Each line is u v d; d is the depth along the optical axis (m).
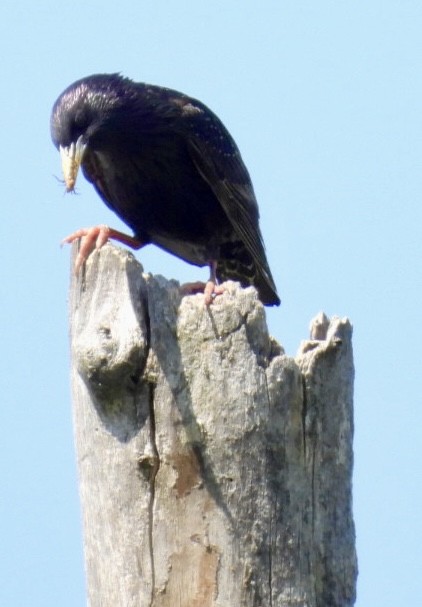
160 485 9.34
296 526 9.39
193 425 9.33
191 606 9.15
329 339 9.72
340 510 9.69
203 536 9.22
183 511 9.27
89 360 9.42
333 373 9.68
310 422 9.56
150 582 9.20
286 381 9.45
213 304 9.54
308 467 9.53
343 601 9.59
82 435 9.73
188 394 9.39
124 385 9.45
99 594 9.47
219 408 9.34
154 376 9.42
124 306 9.63
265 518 9.27
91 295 9.86
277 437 9.40
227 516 9.23
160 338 9.48
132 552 9.28
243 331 9.46
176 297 9.64
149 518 9.30
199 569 9.18
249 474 9.29
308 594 9.35
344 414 9.81
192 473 9.30
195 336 9.46
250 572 9.18
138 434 9.40
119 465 9.41
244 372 9.40
